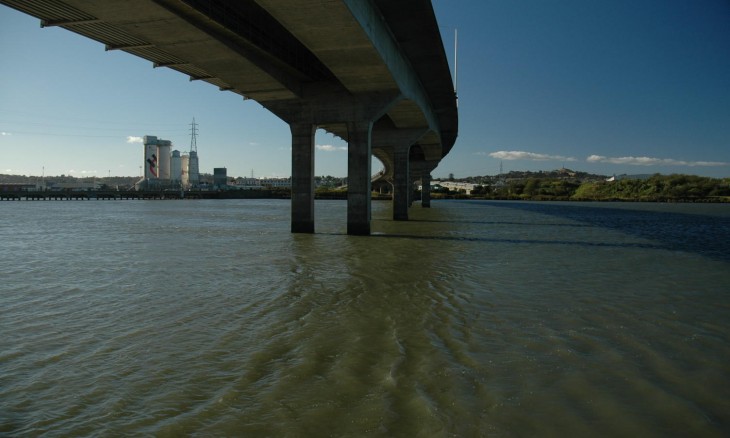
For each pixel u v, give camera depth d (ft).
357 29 69.41
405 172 165.89
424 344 27.25
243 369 23.31
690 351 26.32
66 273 52.60
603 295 41.34
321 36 72.18
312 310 35.53
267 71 88.89
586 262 62.64
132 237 97.19
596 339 28.43
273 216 184.65
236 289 43.55
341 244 84.53
